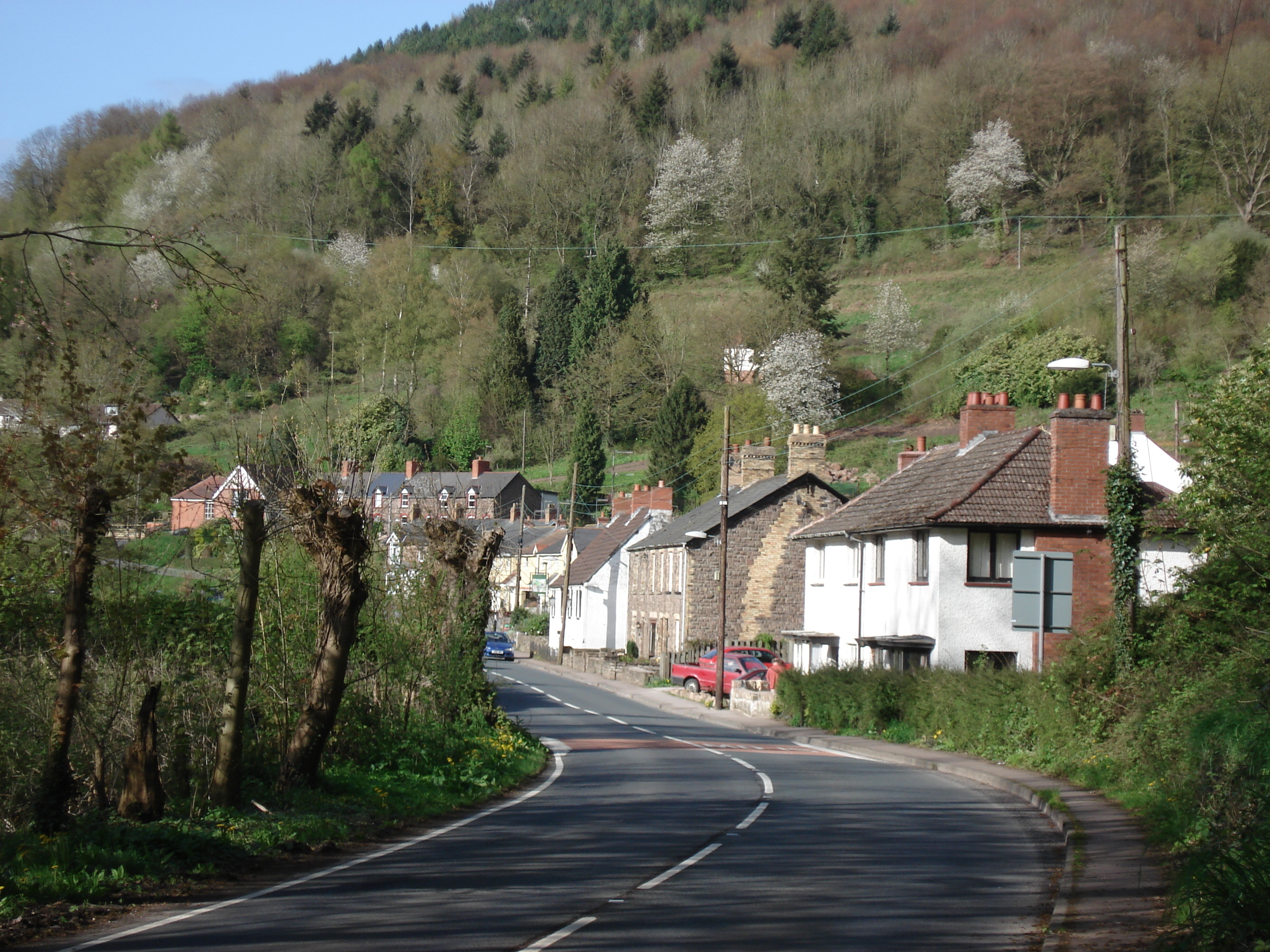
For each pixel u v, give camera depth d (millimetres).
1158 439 55500
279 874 11414
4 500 11812
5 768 13250
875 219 106812
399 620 20781
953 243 101812
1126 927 8984
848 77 112938
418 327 72125
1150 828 13852
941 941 8695
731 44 120062
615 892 10438
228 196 80562
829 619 40094
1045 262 95125
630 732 31922
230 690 13766
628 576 65250
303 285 63406
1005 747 24406
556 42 139375
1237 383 20406
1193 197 83812
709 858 12383
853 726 32000
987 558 31312
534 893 10328
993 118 99312
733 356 85625
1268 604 18156
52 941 8438
